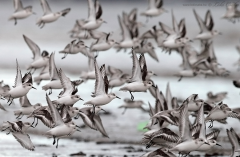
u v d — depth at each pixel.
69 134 12.12
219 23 39.38
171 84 24.97
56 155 13.54
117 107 20.19
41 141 15.22
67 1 58.22
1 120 17.16
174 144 11.23
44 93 21.67
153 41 33.16
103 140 15.49
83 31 19.02
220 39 35.62
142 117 18.50
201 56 19.33
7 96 13.38
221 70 20.38
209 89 23.61
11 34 41.47
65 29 43.84
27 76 13.62
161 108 13.09
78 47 16.56
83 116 13.00
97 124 12.93
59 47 37.00
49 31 42.91
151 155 11.10
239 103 19.86
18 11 18.14
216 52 32.09
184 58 18.45
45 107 12.62
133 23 20.19
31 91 22.02
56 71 13.97
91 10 17.28
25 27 44.28
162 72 27.97
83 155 13.59
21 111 14.12
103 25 45.34
